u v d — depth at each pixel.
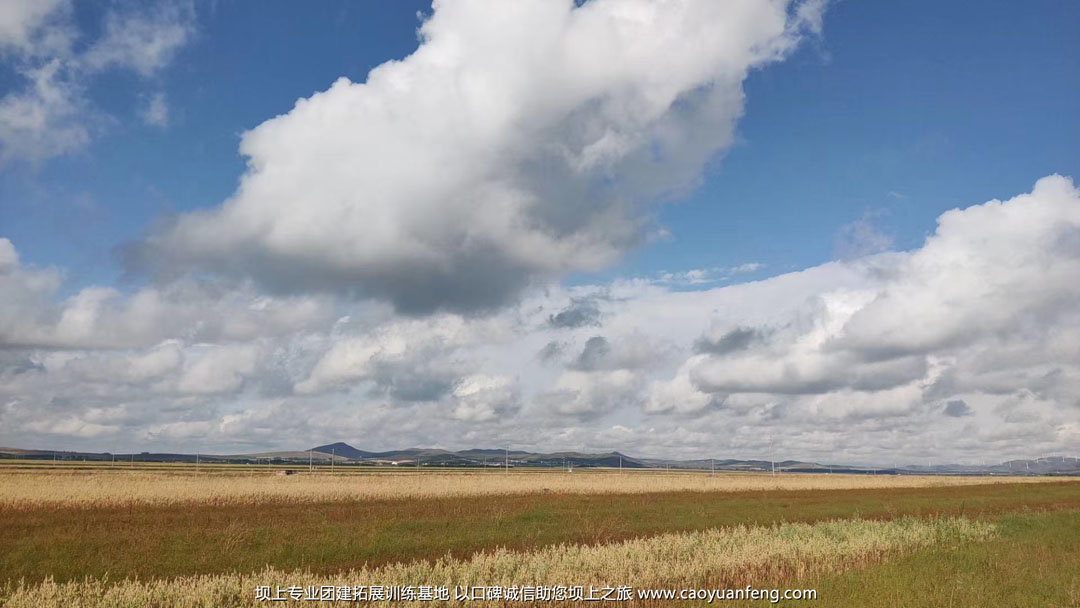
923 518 36.19
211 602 14.09
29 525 27.61
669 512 37.22
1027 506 47.00
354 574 16.77
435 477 73.56
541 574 16.92
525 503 42.47
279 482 54.09
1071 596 14.08
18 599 14.31
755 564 18.42
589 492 55.09
